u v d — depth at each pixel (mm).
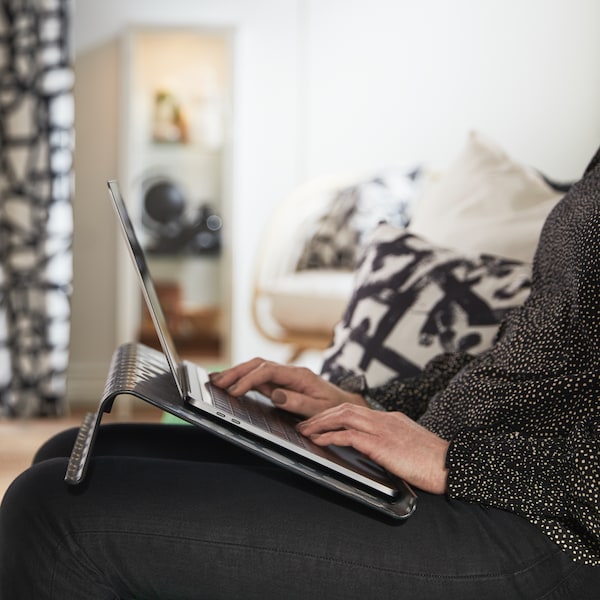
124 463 1068
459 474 1055
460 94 4539
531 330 1199
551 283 1255
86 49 4426
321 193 4082
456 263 1837
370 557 1008
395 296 1819
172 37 4484
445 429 1200
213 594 1017
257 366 1380
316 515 1026
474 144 2283
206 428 1022
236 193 4438
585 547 1025
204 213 4523
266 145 4562
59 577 994
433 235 2121
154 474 1052
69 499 1015
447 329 1745
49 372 4117
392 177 4012
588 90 4535
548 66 4531
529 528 1047
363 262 1947
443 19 4523
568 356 1151
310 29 4527
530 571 1026
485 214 2094
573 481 1017
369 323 1814
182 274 4547
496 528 1042
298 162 4570
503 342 1245
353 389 1457
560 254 1244
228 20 4516
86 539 998
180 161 4512
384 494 1031
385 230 1980
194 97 4508
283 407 1335
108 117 4445
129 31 4391
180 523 1008
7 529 1011
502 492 1043
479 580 1014
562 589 1042
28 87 4031
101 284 4484
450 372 1447
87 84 4430
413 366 1736
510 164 2205
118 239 4473
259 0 4520
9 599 1001
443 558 1014
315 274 3865
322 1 4516
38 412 4129
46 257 4082
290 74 4539
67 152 4082
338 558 1006
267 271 4004
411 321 1778
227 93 4426
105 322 4500
